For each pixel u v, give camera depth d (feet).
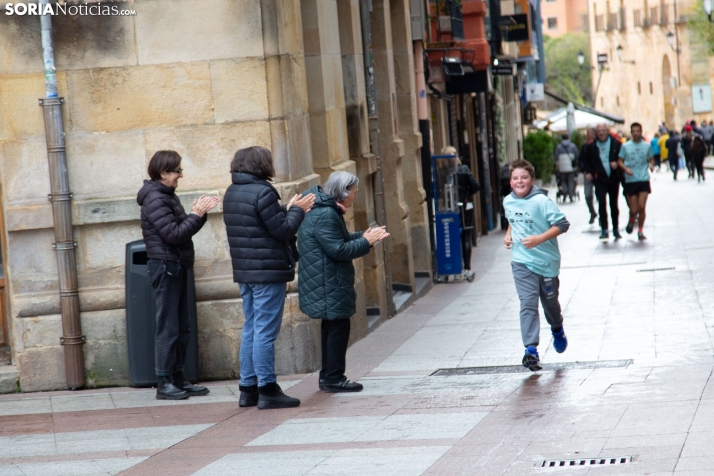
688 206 125.70
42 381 45.06
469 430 32.50
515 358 45.88
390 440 31.99
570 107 208.95
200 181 45.24
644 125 440.04
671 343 45.80
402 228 68.59
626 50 453.58
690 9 392.88
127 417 38.70
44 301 44.91
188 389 42.39
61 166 44.50
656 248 83.82
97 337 45.21
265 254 38.11
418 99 79.77
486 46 105.29
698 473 25.53
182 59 44.83
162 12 44.70
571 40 515.09
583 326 52.11
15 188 44.65
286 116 45.06
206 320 45.52
